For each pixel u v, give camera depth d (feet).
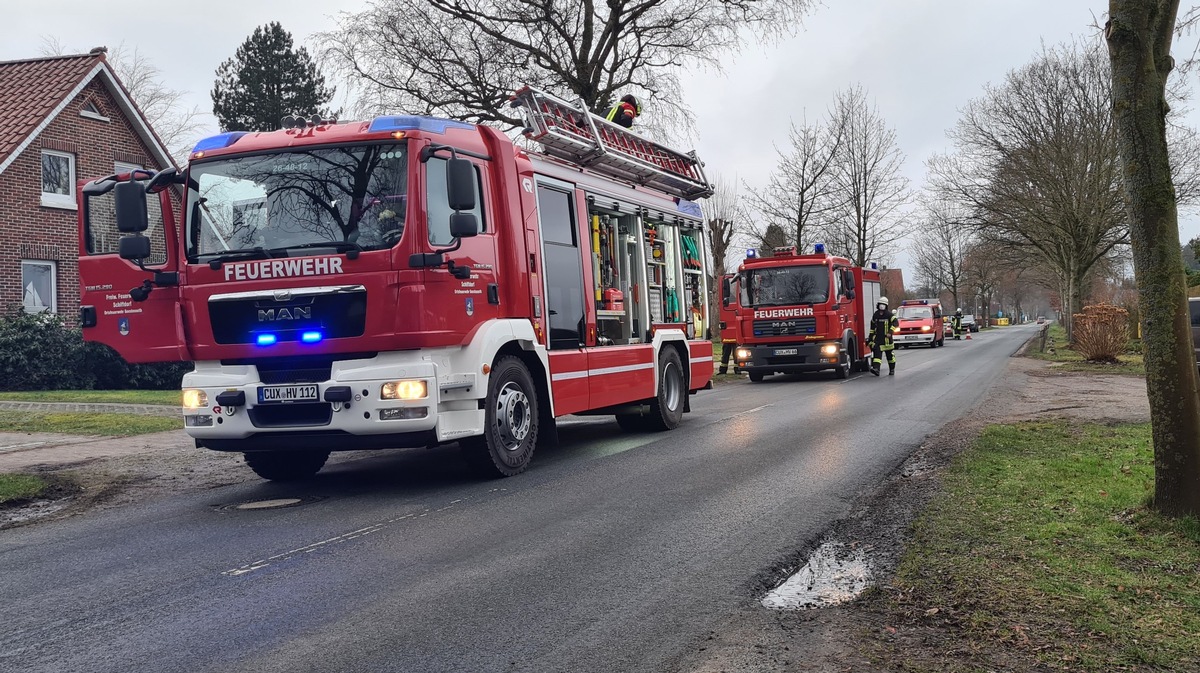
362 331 23.08
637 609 14.35
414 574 16.53
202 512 23.15
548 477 26.58
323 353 23.45
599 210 33.32
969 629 12.90
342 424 23.38
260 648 12.86
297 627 13.73
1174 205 17.75
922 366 83.87
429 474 28.02
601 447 33.22
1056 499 20.62
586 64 75.61
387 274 23.04
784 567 16.58
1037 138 118.62
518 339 26.96
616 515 21.13
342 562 17.49
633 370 34.91
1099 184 113.29
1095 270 164.35
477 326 25.12
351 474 28.73
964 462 26.12
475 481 26.30
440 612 14.32
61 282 67.26
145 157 75.51
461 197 23.43
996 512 19.66
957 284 237.86
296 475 28.35
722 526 19.84
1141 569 15.42
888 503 21.70
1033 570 15.43
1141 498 19.60
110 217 25.57
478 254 25.31
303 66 154.51
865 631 13.05
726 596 14.96
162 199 25.11
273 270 23.65
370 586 15.83
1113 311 78.64
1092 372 68.44
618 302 34.27
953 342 170.71
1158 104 17.53
